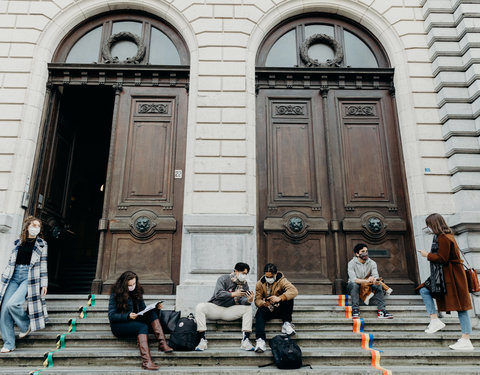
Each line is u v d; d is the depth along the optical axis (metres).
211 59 6.30
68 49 6.72
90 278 9.38
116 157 6.16
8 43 6.31
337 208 5.99
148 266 5.69
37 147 6.03
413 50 6.44
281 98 6.52
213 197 5.60
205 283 5.10
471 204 5.46
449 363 3.89
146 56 6.70
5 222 5.26
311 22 6.98
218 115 6.00
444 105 5.95
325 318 4.68
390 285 5.65
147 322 4.12
